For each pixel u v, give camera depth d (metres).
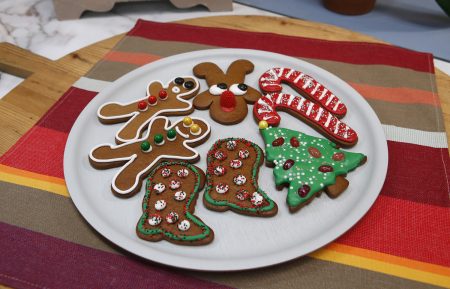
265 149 0.47
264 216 0.42
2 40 0.69
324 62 0.59
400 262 0.40
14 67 0.60
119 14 0.75
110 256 0.40
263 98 0.52
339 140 0.48
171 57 0.59
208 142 0.49
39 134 0.50
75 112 0.53
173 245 0.40
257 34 0.63
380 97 0.54
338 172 0.45
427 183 0.45
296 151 0.46
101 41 0.63
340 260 0.40
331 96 0.52
